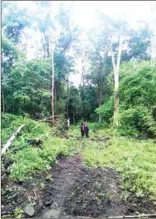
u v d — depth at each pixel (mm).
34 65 21609
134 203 7148
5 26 21641
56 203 6996
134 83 18719
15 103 19578
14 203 6758
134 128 17922
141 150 13070
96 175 9133
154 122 16578
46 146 11617
